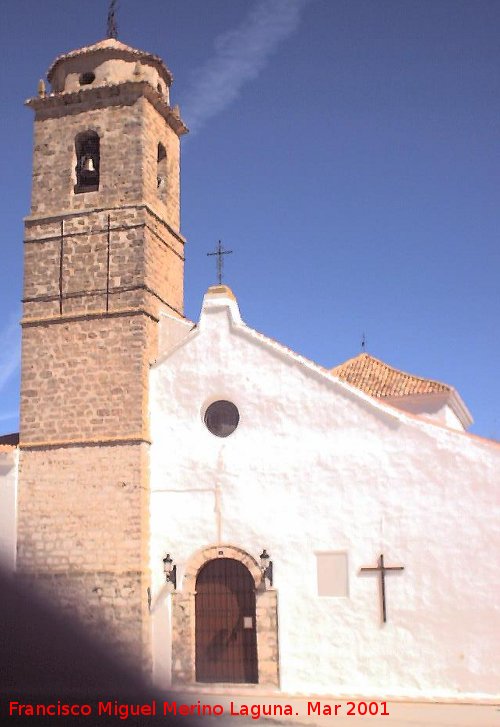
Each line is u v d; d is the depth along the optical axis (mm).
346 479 21906
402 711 19094
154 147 26203
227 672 22062
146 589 22547
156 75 27141
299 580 21766
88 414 23828
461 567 20562
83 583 22750
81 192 25859
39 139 26266
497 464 20734
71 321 24625
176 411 23766
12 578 23219
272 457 22672
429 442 21406
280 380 23047
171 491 23297
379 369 30953
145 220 24750
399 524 21250
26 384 24547
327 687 20984
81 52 26391
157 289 25266
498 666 19844
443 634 20391
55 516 23375
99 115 25828
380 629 20891
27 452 24016
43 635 22688
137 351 23891
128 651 22078
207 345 23922
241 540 22453
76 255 25109
